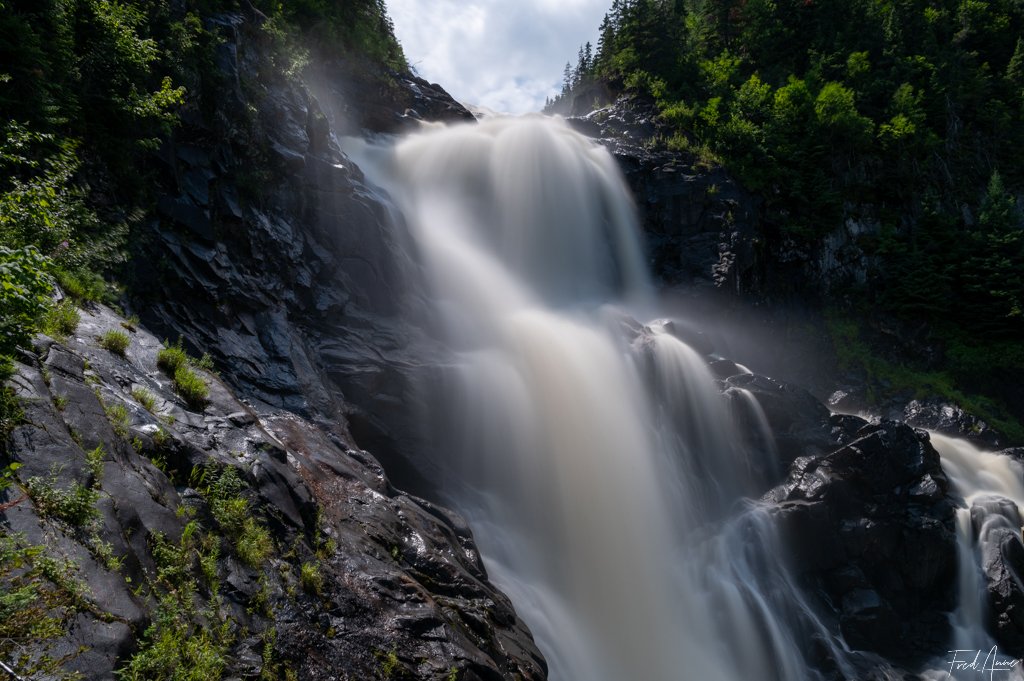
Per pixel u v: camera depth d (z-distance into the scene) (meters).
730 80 47.47
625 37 48.03
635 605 17.47
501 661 9.59
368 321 18.94
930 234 41.56
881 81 48.47
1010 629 19.69
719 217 33.75
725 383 23.75
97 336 9.94
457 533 12.68
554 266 30.33
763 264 35.97
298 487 9.53
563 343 22.44
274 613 7.39
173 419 9.16
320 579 8.22
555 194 31.25
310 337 17.31
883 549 20.39
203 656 6.11
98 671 5.22
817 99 43.16
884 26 53.88
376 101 32.81
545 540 17.75
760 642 18.08
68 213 11.69
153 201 15.02
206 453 8.73
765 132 39.44
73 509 6.15
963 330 38.88
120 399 8.59
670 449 21.84
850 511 20.83
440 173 29.47
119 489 6.90
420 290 21.95
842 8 54.22
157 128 15.38
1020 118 51.06
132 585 6.15
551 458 18.78
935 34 59.00
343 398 16.17
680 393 22.92
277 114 20.33
